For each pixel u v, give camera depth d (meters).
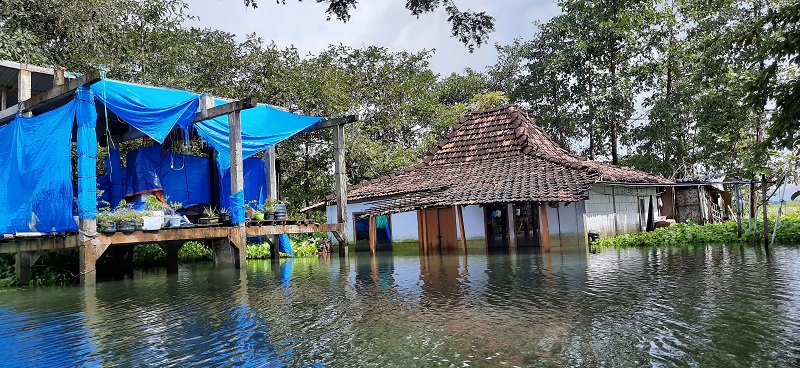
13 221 12.72
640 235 17.97
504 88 35.81
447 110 29.66
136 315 8.20
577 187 16.06
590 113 30.69
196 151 21.08
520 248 17.28
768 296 7.76
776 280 9.03
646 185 19.94
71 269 14.16
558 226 16.98
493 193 17.11
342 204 17.55
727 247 15.05
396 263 14.62
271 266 15.15
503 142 21.55
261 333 6.79
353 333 6.63
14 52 16.03
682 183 19.84
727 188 27.20
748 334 5.93
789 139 6.33
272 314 7.89
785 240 15.77
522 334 6.29
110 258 15.19
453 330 6.60
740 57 23.78
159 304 9.08
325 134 24.14
